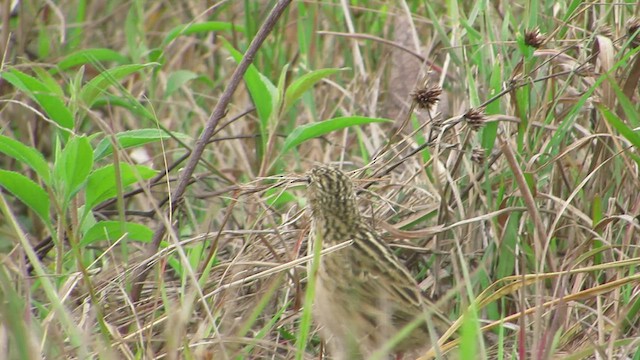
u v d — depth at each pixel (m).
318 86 14.89
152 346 9.53
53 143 14.09
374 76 14.41
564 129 10.83
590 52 12.13
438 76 13.38
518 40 10.99
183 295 9.11
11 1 14.52
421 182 11.93
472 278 10.27
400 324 9.13
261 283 10.54
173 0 16.75
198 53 16.08
